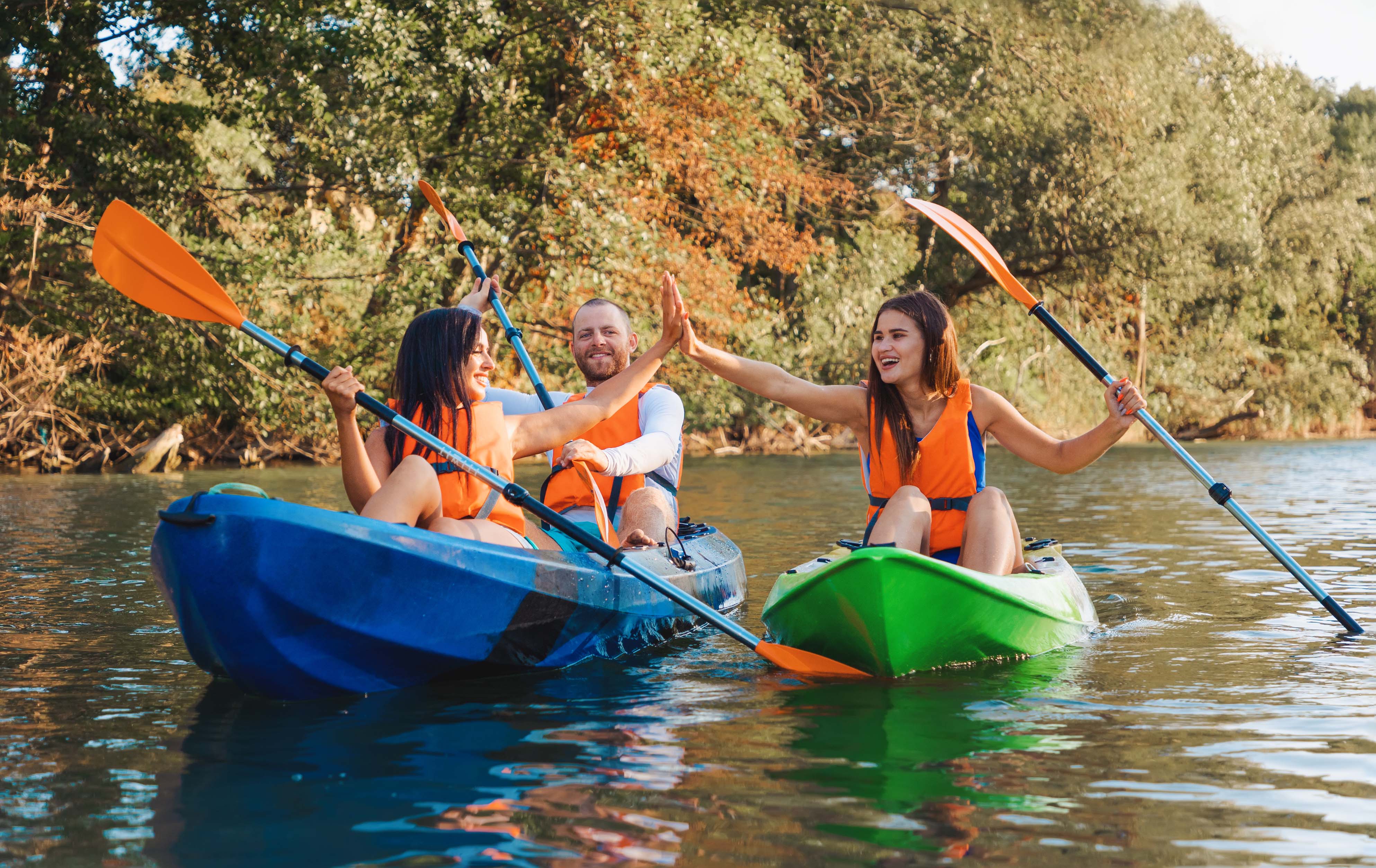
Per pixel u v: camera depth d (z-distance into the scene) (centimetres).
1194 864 170
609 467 369
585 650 342
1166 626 380
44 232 1302
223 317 343
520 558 316
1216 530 699
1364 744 232
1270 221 2319
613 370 440
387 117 1255
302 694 284
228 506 269
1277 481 1189
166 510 274
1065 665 321
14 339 1341
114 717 265
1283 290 2383
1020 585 333
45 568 526
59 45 1292
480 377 337
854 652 313
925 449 359
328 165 1293
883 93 1903
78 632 373
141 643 355
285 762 226
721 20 1596
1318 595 375
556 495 427
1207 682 294
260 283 1283
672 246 1452
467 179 1382
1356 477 1249
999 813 192
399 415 321
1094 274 2030
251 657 273
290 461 1681
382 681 294
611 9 1366
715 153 1504
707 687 300
